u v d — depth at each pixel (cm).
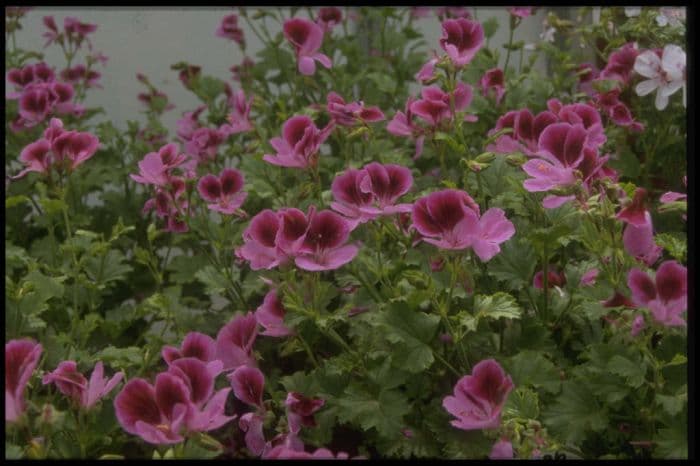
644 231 163
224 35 372
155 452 147
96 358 204
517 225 208
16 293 194
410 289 196
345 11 385
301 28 273
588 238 178
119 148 358
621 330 173
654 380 168
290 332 196
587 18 386
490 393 157
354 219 183
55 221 306
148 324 262
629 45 283
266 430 199
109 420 176
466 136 298
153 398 144
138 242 326
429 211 169
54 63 431
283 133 213
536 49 339
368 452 201
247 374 186
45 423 148
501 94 294
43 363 198
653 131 286
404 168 185
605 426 173
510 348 194
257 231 175
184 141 351
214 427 145
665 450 160
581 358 194
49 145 216
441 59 220
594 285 187
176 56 437
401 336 182
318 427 191
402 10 375
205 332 247
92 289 246
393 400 185
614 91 263
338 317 188
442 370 192
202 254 288
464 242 169
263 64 368
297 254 173
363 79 367
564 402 176
